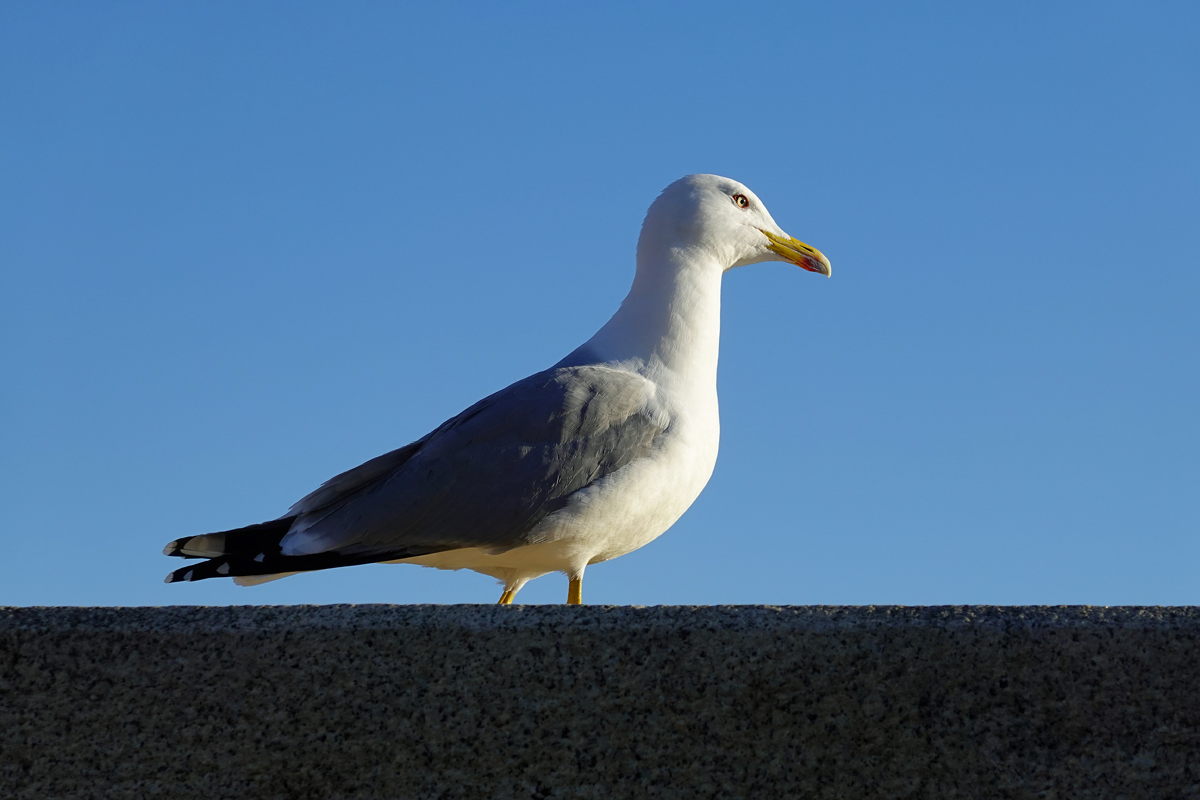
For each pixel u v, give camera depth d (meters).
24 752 3.53
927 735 3.50
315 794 3.49
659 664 3.54
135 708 3.54
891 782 3.48
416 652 3.56
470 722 3.52
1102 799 3.45
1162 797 3.45
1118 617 3.56
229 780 3.51
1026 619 3.57
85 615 3.62
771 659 3.55
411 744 3.51
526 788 3.49
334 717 3.53
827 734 3.51
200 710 3.54
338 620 3.60
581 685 3.54
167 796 3.50
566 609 3.62
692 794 3.48
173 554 5.70
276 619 3.61
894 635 3.55
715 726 3.51
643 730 3.51
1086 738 3.49
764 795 3.48
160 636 3.58
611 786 3.49
